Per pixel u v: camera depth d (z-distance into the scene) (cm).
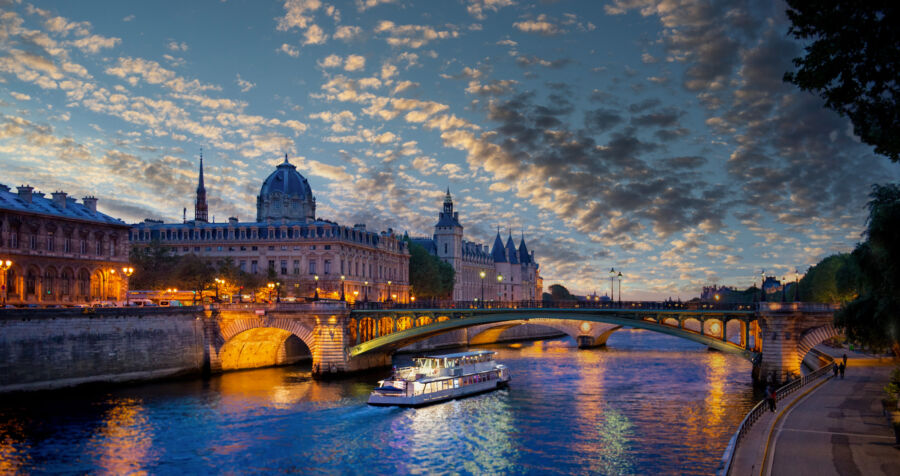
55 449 5981
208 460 5766
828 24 3109
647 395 8631
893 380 5850
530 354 14488
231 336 10438
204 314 10375
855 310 5028
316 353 10131
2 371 7612
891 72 3072
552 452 5972
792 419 5522
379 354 11381
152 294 12581
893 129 3130
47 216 10144
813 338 8700
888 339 4841
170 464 5650
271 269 15025
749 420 5034
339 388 9100
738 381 9750
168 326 9750
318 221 17288
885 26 3016
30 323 7919
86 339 8569
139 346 9281
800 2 3164
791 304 8688
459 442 6338
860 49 3100
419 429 6838
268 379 9906
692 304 9856
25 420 6944
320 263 16075
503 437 6506
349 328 10581
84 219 10712
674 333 9675
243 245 16400
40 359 8019
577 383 9744
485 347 16988
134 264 13675
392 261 19662
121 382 8981
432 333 11019
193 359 10150
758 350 9212
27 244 9869
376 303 11012
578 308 10194
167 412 7456
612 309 10025
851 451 4450
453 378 8631
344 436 6569
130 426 6812
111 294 11231
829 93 3250
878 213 4209
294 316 10238
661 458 5725
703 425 6894
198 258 14388
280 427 6869
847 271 5716
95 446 6091
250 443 6294
